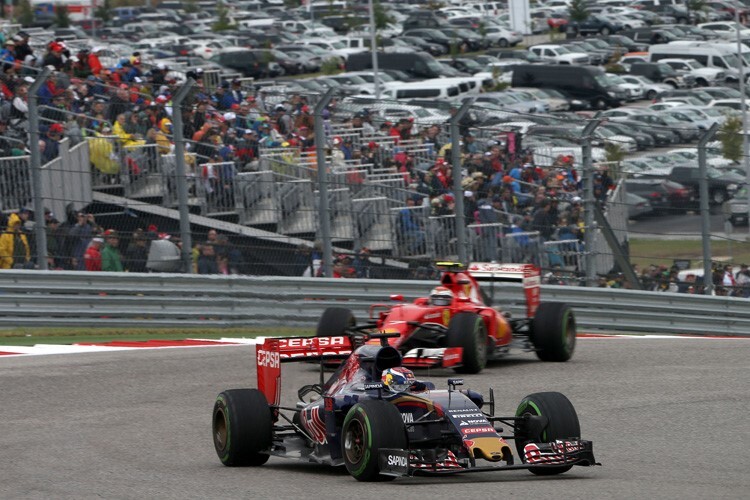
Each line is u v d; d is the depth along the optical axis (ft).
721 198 259.60
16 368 185.98
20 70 306.55
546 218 249.14
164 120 246.68
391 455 98.58
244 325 234.58
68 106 250.57
